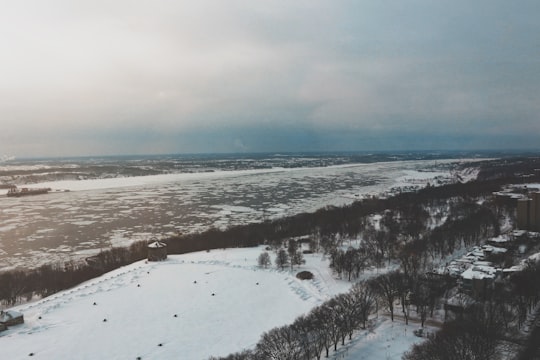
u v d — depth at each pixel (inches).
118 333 5118.1
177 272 7652.6
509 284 5821.9
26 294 7642.7
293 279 7086.6
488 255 7608.3
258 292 6486.2
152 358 4512.8
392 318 5270.7
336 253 7716.5
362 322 5044.3
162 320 5477.4
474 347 3873.0
